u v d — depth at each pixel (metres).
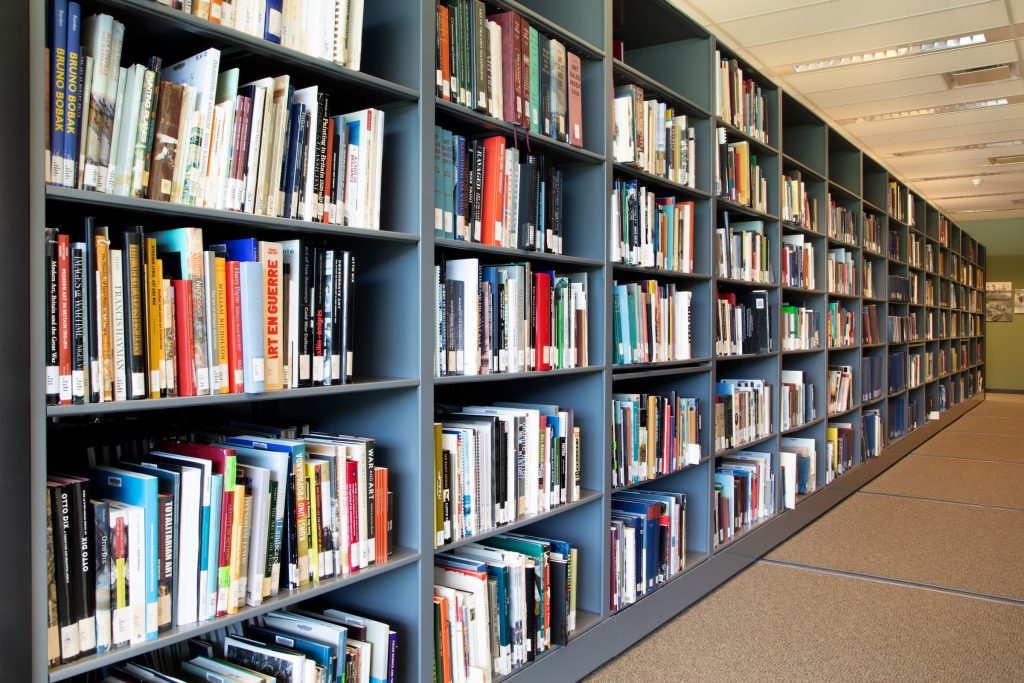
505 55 2.06
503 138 2.05
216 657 1.58
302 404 2.03
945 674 2.39
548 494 2.25
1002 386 12.78
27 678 1.09
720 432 3.31
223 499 1.36
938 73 5.52
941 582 3.29
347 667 1.61
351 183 1.64
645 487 3.31
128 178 1.22
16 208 1.06
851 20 4.59
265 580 1.44
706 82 3.21
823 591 3.18
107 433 1.64
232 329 1.37
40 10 1.08
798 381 4.37
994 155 8.04
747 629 2.77
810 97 6.08
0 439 1.05
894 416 6.56
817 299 4.65
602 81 2.47
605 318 2.48
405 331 1.79
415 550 1.77
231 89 1.37
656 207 2.82
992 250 12.76
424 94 1.75
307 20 1.54
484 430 2.00
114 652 1.19
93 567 1.18
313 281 1.54
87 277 1.15
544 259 2.24
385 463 1.83
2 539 1.06
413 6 1.75
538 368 2.20
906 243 6.78
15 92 1.06
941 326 8.45
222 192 1.36
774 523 3.83
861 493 5.16
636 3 2.86
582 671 2.32
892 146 7.66
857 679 2.36
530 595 2.12
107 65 1.19
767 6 4.38
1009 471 5.86
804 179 4.71
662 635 2.71
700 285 3.19
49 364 1.11
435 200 1.84
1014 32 4.80
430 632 1.78
